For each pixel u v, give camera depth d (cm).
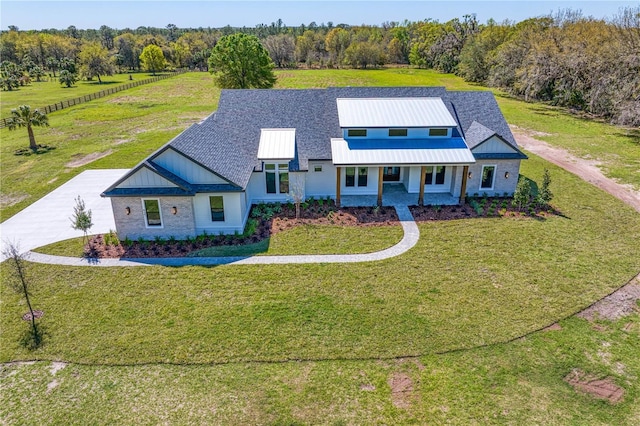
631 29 4838
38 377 1389
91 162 3706
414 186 2864
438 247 2186
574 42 5584
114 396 1315
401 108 2867
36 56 13925
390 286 1858
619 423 1220
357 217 2533
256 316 1666
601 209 2628
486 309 1703
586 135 4400
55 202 2839
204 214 2305
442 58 11325
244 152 2703
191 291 1830
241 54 5666
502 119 2980
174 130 4862
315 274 1950
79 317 1667
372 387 1345
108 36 18850
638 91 4294
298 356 1469
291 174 2661
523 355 1470
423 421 1228
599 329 1591
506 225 2419
